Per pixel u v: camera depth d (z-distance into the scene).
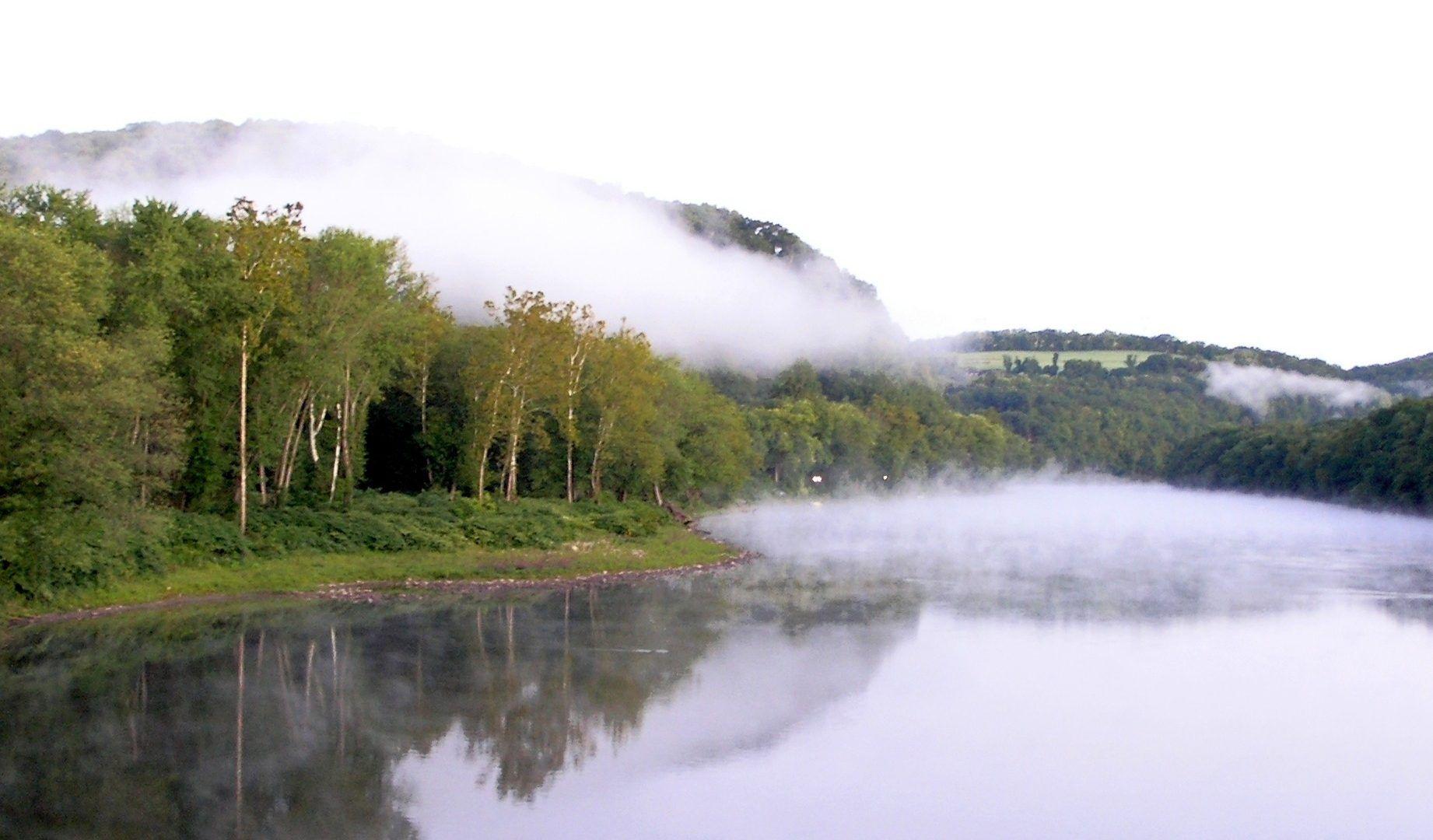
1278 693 33.50
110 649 37.59
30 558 40.38
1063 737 28.70
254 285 53.66
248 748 26.91
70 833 21.17
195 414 55.12
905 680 34.81
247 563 52.53
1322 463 153.25
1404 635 42.62
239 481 56.12
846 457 162.25
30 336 35.50
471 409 80.31
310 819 22.31
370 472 86.75
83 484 39.12
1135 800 24.09
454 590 53.81
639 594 53.72
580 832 21.84
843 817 22.88
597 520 74.62
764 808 23.31
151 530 44.53
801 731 29.05
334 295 59.81
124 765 25.39
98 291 42.72
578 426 92.62
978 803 23.86
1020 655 38.66
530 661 37.06
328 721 29.36
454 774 25.30
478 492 76.75
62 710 29.81
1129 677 35.34
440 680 34.19
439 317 82.31
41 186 50.09
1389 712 31.34
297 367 58.62
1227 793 24.64
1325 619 46.25
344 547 57.31
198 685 32.84
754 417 141.75
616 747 27.47
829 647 39.88
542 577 58.38
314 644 39.31
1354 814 23.50
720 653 38.84
